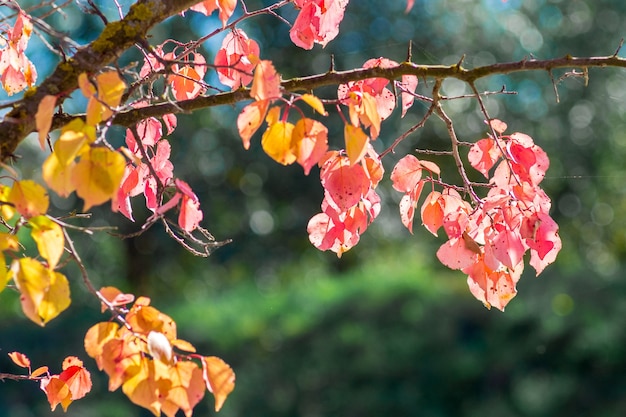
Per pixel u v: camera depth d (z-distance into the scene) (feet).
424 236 48.37
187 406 5.23
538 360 31.01
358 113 6.19
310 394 32.94
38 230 4.89
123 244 49.47
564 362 30.60
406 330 33.24
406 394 31.71
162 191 6.55
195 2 6.20
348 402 32.12
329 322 34.68
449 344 32.32
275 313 36.40
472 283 7.18
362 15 45.11
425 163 7.07
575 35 46.39
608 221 48.83
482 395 31.12
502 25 46.65
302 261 52.39
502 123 7.00
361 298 34.86
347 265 52.01
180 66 8.03
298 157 5.58
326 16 7.47
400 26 45.09
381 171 6.91
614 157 47.60
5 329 37.60
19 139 5.66
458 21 46.06
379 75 6.75
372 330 33.73
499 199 6.32
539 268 6.77
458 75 6.79
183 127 44.88
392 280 35.86
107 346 5.17
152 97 6.77
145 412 32.14
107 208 44.21
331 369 33.09
